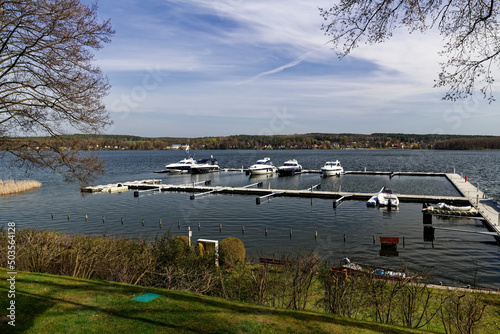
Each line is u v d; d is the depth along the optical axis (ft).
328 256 61.52
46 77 40.68
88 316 19.30
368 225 86.89
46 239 34.35
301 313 21.45
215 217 97.91
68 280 25.64
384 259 59.98
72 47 39.86
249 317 20.25
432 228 73.72
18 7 36.86
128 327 18.10
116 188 151.94
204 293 29.40
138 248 35.09
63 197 135.33
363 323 20.92
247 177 214.69
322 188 160.25
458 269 54.85
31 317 18.86
